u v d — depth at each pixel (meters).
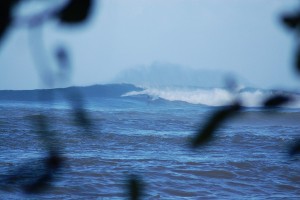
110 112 108.25
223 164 48.78
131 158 51.53
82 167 45.00
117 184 39.38
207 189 40.31
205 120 3.29
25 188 4.08
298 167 47.97
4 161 47.28
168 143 64.69
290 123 83.50
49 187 4.07
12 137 63.12
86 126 3.89
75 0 3.08
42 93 3.78
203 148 3.30
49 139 4.08
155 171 45.03
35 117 4.02
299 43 3.21
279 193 40.22
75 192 36.31
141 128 82.38
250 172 46.31
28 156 50.78
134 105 122.88
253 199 38.03
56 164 4.09
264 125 82.25
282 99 3.28
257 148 61.41
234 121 3.29
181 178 42.94
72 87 3.87
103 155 52.41
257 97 3.33
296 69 3.22
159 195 37.88
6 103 110.38
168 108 120.25
